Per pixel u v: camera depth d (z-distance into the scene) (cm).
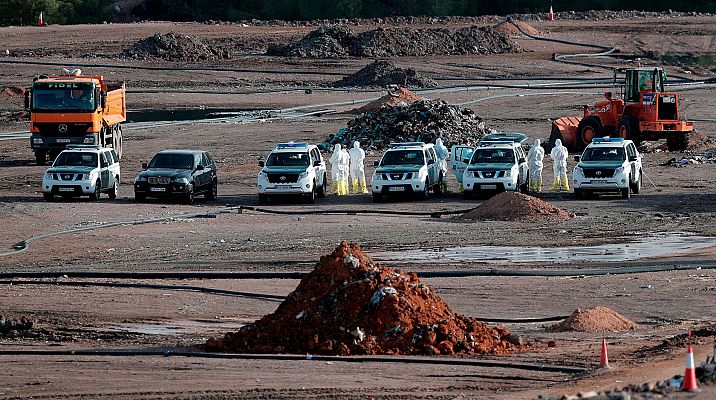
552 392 4488
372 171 14988
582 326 5988
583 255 8594
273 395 4691
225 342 5616
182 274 7794
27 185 13962
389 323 5469
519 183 12581
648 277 7544
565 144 16975
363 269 5691
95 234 9944
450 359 5234
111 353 5534
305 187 12288
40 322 6406
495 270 7738
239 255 8812
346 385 4822
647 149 16638
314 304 5631
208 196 12669
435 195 13012
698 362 4734
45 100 15800
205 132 19675
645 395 3862
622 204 11719
